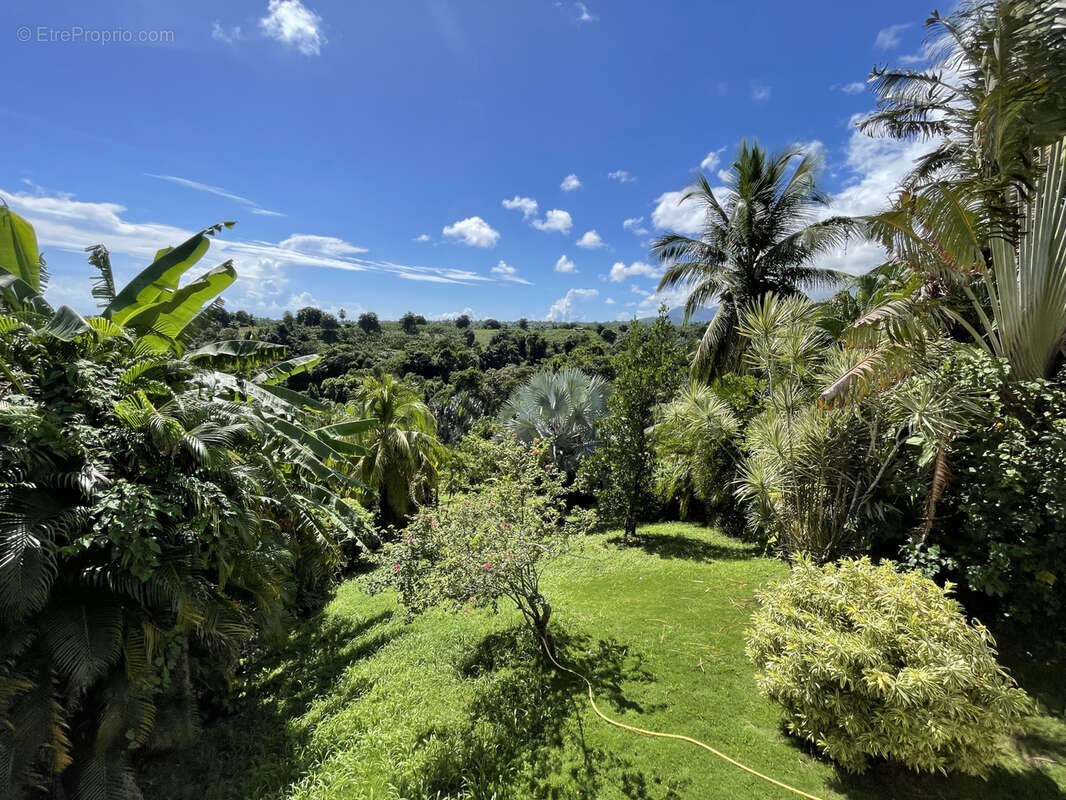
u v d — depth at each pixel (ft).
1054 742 11.36
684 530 34.30
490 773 12.12
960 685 9.39
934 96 25.94
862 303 36.37
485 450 21.22
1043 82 12.90
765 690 11.64
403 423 49.24
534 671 16.33
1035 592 13.82
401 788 11.61
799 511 20.18
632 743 12.58
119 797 12.31
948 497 16.03
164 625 13.73
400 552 17.87
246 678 20.17
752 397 29.45
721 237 41.24
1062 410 14.29
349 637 23.88
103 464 12.78
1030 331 16.53
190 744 14.82
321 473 19.31
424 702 15.39
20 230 18.61
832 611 11.76
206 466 13.51
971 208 14.34
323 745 14.08
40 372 13.55
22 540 10.61
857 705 10.36
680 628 18.40
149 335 18.16
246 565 15.98
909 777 10.77
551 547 16.38
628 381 32.78
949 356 16.34
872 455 18.10
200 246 20.06
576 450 52.37
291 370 24.88
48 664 11.70
